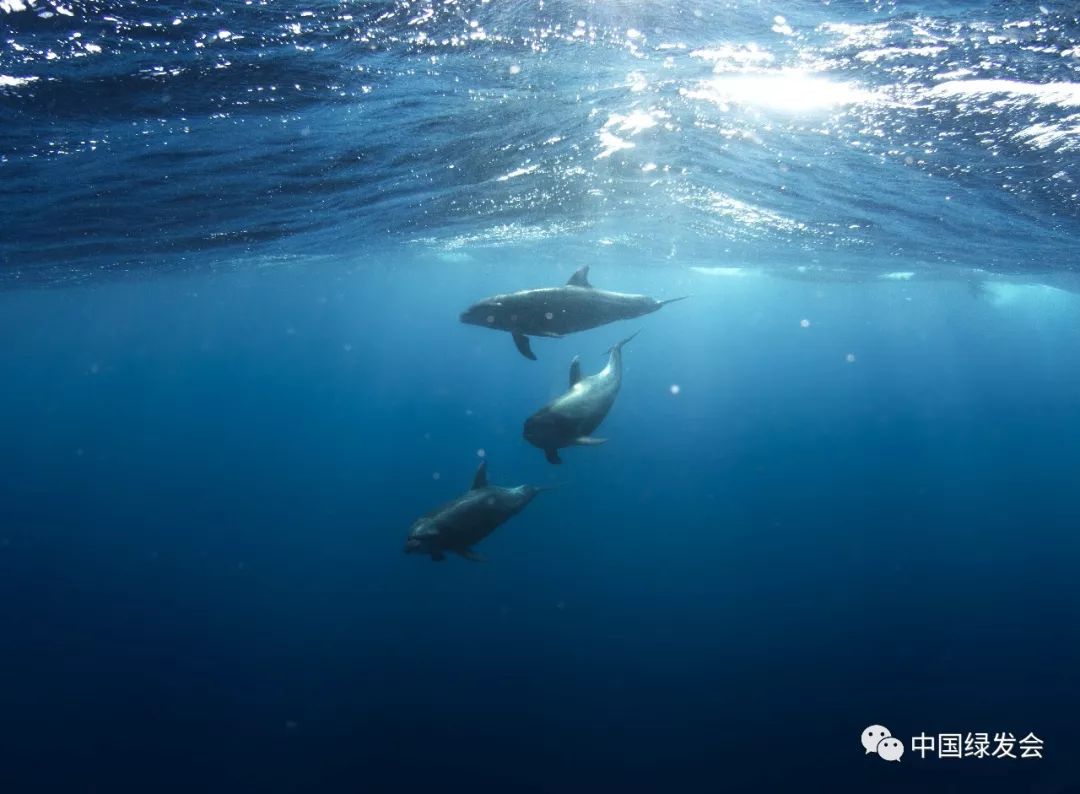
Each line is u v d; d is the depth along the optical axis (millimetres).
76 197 11445
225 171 10484
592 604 20281
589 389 6215
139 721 14156
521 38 6703
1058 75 6582
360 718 14000
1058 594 20984
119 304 39688
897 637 17312
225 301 44812
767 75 7340
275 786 11898
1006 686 14586
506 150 10133
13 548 28000
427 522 6469
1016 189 9859
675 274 33281
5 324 44156
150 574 24188
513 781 11758
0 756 13109
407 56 6895
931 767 11867
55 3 5727
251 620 19547
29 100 7246
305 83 7395
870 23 6332
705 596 20641
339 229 16891
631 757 12391
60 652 17594
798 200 12664
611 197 13602
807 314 54125
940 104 7535
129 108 7637
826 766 11953
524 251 25266
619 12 6414
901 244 16625
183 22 6090
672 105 8281
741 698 14359
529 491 7246
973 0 5898
